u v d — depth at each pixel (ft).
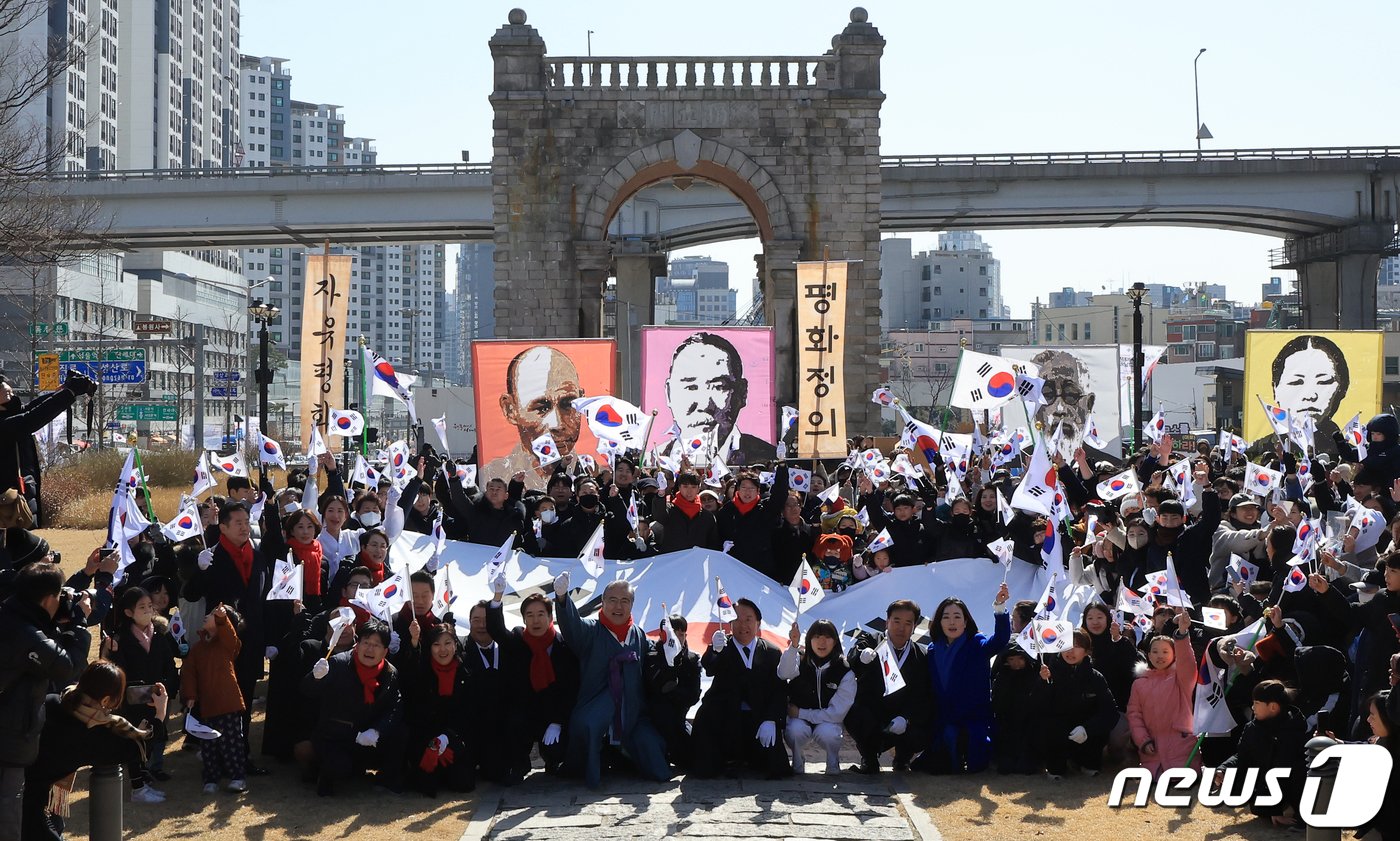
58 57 120.06
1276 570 52.60
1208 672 45.68
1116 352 106.52
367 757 46.16
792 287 143.84
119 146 480.23
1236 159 241.96
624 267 252.83
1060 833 40.19
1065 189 242.78
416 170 237.45
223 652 44.98
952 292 593.83
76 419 245.45
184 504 53.47
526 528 66.03
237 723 45.03
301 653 47.52
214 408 397.80
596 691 46.78
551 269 144.15
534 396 90.63
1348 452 78.43
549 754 47.26
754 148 143.84
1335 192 244.83
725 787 45.32
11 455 42.73
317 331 86.99
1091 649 48.91
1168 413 273.75
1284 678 45.06
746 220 244.22
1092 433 101.50
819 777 46.78
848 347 144.46
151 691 44.34
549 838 39.52
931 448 82.48
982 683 47.62
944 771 47.09
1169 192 242.37
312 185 237.25
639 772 47.01
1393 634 40.29
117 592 49.06
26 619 34.14
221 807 43.21
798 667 47.55
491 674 46.60
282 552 50.47
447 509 71.05
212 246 262.47
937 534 63.57
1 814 33.37
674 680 46.96
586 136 143.74
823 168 144.05
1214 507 57.26
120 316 354.13
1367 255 250.78
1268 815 41.32
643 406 96.22
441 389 237.45
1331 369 95.14
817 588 49.83
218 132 581.12
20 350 233.14
